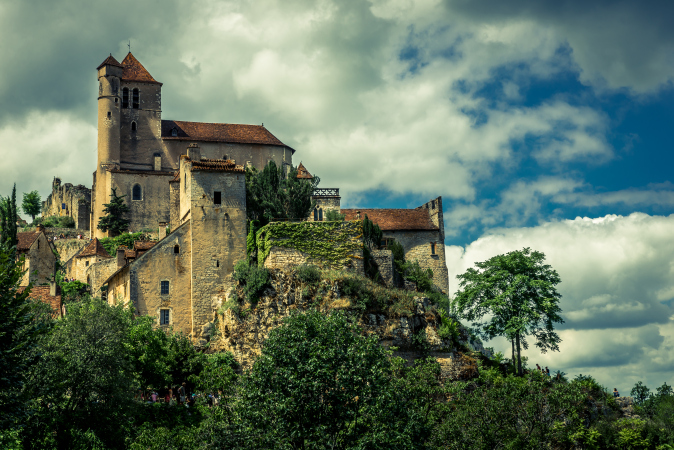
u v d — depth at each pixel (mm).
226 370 59188
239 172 74125
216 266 71875
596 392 68688
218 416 43750
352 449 39875
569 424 57062
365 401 41469
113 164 111312
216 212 72875
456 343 69875
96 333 52344
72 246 110125
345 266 72625
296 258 71750
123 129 113312
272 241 71562
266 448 40344
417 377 52844
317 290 68312
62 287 87500
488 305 70250
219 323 69438
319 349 42312
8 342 39562
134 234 106250
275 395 41094
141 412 53906
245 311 67812
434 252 89500
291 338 43125
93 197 116875
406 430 41750
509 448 48594
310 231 72750
